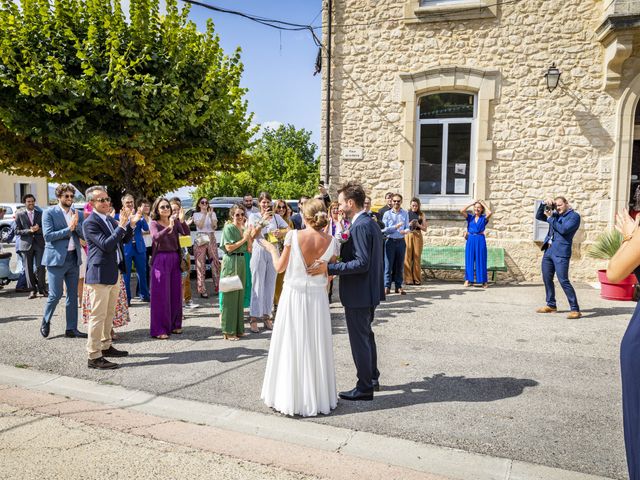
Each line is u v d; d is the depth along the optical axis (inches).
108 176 463.2
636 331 90.7
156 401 165.6
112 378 187.2
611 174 373.7
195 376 189.0
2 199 1005.2
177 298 249.3
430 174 418.0
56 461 125.5
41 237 342.0
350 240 162.2
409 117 405.7
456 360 206.5
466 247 378.6
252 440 138.9
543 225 387.5
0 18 392.5
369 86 413.4
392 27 406.0
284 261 155.6
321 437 139.7
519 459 127.3
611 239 326.6
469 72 391.2
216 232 417.4
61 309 306.5
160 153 446.3
